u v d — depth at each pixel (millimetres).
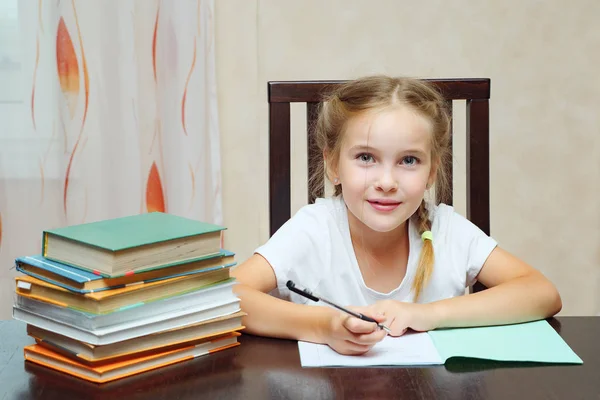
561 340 1013
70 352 896
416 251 1338
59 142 2070
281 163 1440
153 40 2084
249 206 2301
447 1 2277
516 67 2318
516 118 2342
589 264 2422
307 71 2268
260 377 885
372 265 1354
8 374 898
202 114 2141
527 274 1232
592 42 2326
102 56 2047
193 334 946
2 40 2029
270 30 2246
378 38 2271
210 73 2182
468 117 1448
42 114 2059
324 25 2256
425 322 1049
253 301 1064
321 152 1436
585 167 2377
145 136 2104
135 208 2105
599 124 2359
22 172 2072
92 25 2031
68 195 2066
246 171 2287
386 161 1183
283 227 1354
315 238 1335
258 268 1280
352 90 1234
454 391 843
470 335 1032
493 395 832
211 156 2217
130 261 881
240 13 2227
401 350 973
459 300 1097
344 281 1341
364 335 943
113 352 880
